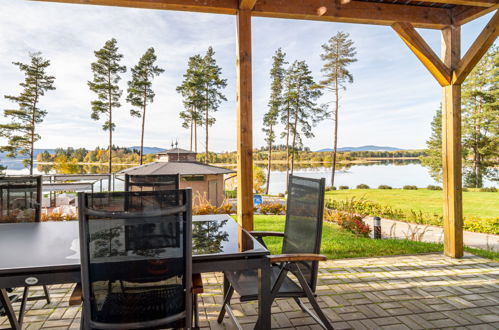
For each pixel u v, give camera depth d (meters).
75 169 33.44
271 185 42.38
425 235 7.86
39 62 29.02
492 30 3.65
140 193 1.36
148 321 1.41
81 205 1.28
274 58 31.22
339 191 27.64
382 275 3.52
